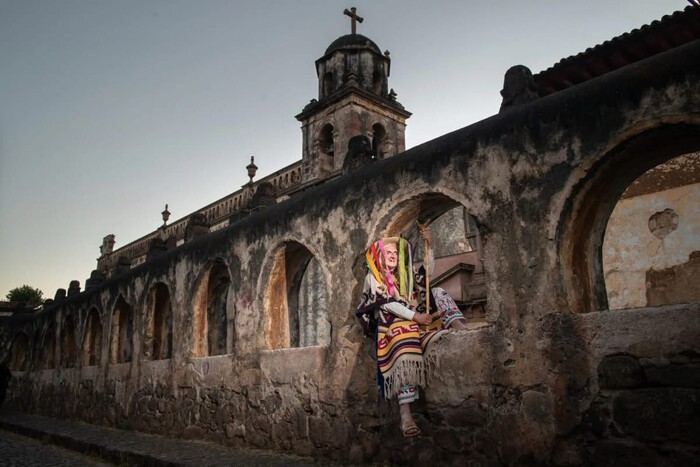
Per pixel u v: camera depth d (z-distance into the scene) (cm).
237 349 779
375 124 1688
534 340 443
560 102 462
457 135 536
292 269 783
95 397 1189
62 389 1378
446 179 534
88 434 941
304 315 1452
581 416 406
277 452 668
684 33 749
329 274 644
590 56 814
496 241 484
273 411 691
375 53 1762
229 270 832
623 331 396
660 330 378
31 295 4022
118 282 1197
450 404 491
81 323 1359
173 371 917
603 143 428
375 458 550
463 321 481
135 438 866
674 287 902
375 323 475
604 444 392
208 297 962
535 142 472
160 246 1160
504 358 460
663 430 367
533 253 457
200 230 1041
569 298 436
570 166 446
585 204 452
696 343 361
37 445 945
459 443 479
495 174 495
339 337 617
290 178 1823
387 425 543
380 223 592
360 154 673
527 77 525
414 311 454
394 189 582
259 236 777
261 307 753
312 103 1733
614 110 426
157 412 942
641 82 414
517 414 443
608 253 966
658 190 941
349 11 1816
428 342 469
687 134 405
